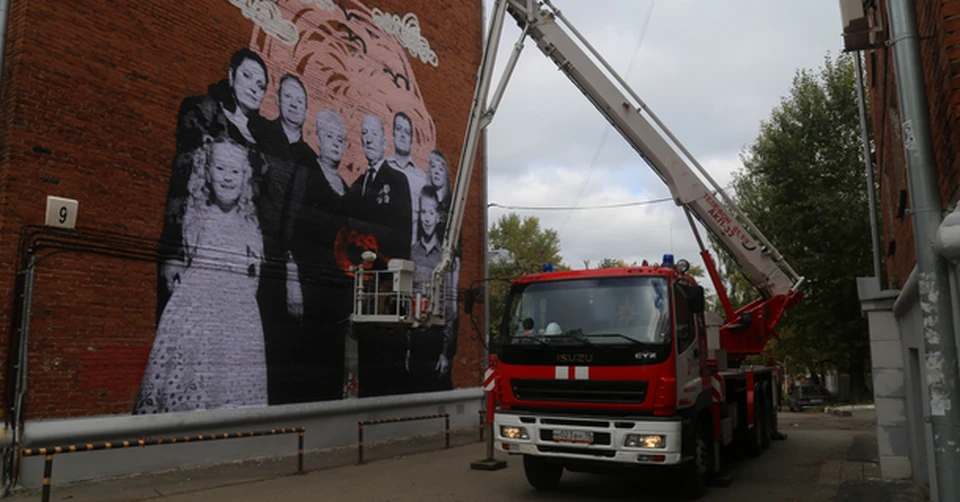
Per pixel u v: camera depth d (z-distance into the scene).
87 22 10.34
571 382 8.34
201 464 11.38
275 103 13.35
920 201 4.08
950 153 4.32
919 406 8.63
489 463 11.23
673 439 7.71
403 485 9.79
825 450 13.88
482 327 19.20
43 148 9.67
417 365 16.62
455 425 17.73
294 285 13.44
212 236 11.91
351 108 15.20
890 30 4.37
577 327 8.56
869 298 10.09
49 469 7.56
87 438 9.77
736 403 12.16
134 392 10.50
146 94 11.05
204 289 11.70
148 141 11.02
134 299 10.62
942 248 3.78
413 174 16.97
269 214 13.03
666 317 8.23
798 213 29.09
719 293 13.07
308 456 12.89
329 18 14.79
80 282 9.95
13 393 9.08
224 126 12.30
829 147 29.84
